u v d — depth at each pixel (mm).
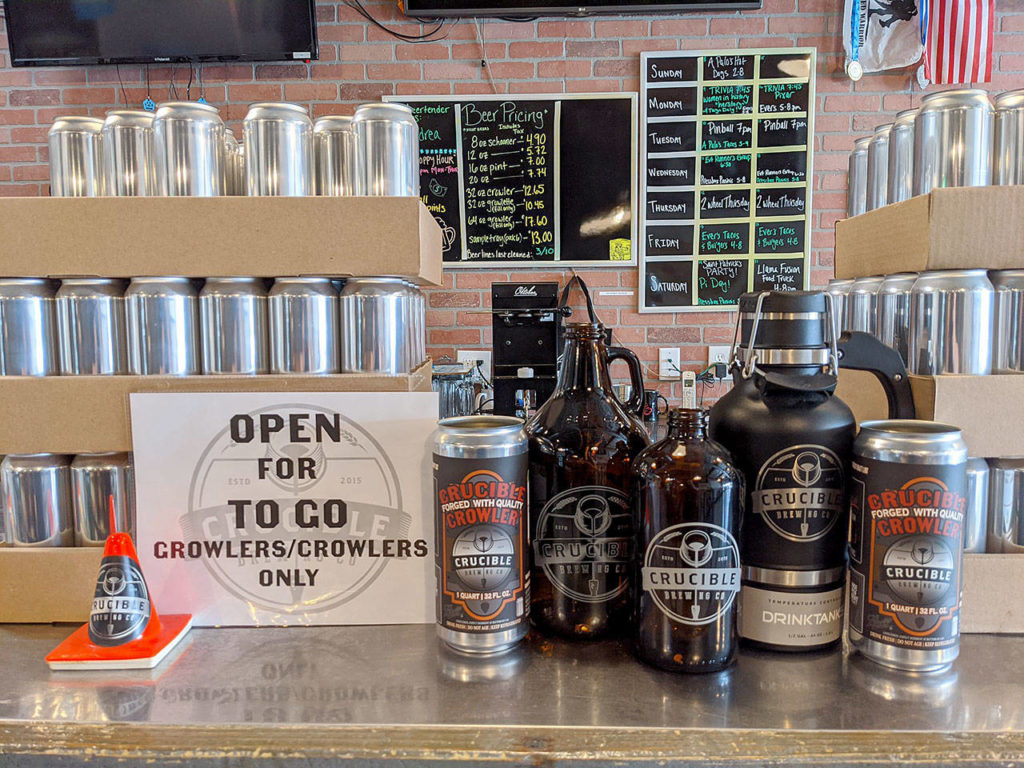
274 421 730
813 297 646
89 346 733
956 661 646
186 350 742
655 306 2980
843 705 572
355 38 2863
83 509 742
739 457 652
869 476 616
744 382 681
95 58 2777
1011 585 693
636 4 2732
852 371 921
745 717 554
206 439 731
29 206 713
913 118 816
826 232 2926
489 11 2756
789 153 2873
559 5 2746
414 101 2879
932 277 712
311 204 727
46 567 730
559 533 679
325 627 735
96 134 793
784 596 648
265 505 735
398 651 677
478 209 2959
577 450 672
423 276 781
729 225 2928
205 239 725
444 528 646
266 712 565
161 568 733
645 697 585
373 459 734
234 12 2734
